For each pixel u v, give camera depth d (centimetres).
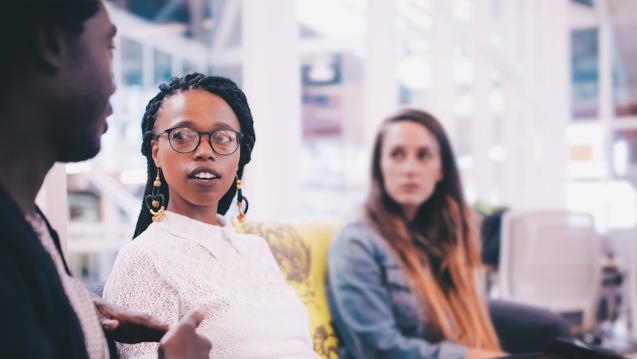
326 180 405
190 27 324
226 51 306
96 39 60
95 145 63
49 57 56
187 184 101
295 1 269
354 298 172
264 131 258
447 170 195
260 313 104
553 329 189
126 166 297
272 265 118
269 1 258
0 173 56
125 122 298
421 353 166
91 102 61
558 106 630
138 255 99
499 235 355
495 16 543
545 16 623
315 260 182
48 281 55
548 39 622
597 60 689
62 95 58
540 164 616
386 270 180
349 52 398
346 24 387
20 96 56
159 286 98
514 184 566
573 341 126
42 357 50
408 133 188
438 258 192
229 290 104
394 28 350
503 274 325
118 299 96
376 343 169
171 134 101
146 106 107
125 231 312
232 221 157
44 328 54
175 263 100
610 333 430
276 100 261
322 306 176
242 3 260
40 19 55
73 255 301
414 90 424
